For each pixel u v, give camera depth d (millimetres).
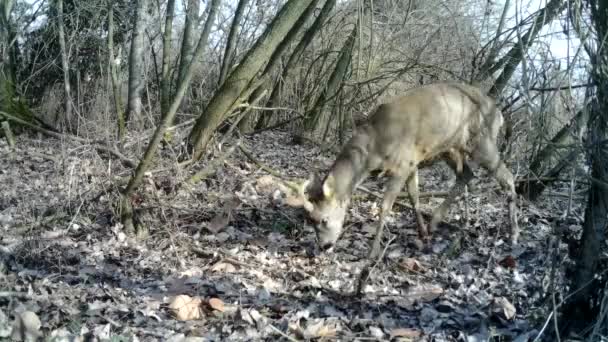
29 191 2627
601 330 1362
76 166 2549
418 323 1652
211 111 2943
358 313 1713
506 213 2756
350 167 2256
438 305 1760
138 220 2342
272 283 1937
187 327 1581
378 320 1656
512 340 1507
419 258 2250
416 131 2309
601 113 1324
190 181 2709
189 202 2568
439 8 4457
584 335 1396
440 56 4223
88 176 2570
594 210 1395
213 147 3078
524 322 1571
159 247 2248
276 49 3023
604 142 1328
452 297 1849
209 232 2406
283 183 2283
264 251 2258
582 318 1433
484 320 1622
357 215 2701
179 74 4473
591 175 1389
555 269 1475
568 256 1484
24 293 1629
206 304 1695
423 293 1872
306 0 2904
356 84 3848
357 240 2439
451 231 2529
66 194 2475
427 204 2881
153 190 2416
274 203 2678
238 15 4336
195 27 4805
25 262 2014
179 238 2271
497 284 1968
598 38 1307
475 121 2404
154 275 1993
